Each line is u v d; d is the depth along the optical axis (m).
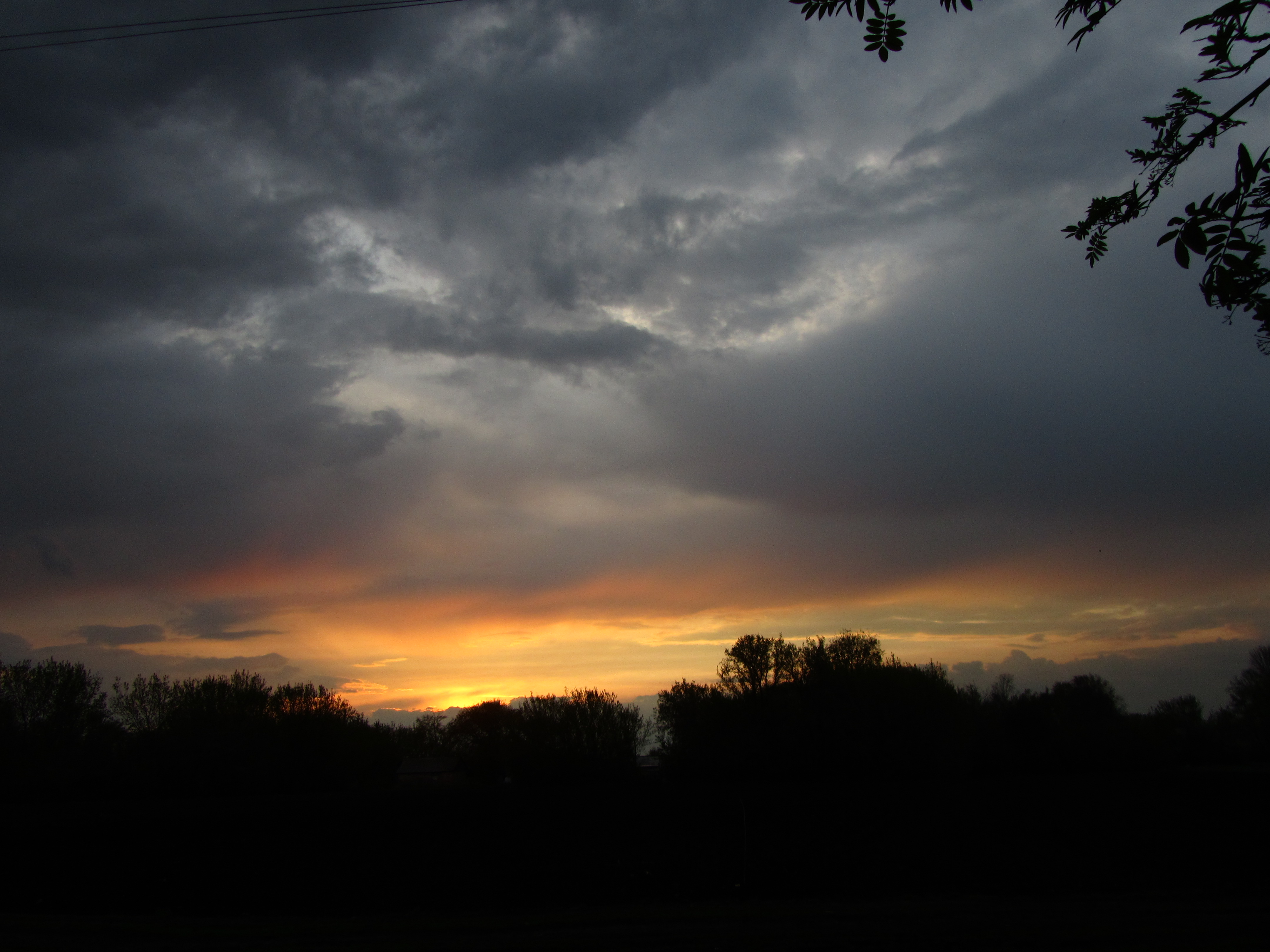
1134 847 39.44
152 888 33.47
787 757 60.50
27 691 63.62
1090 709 71.00
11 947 22.67
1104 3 6.49
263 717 72.56
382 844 40.75
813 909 28.42
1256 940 20.80
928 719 59.84
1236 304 5.55
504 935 24.22
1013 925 24.36
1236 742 80.38
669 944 22.12
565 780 66.69
